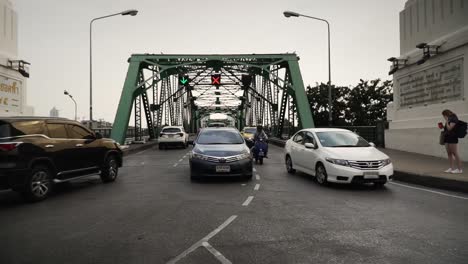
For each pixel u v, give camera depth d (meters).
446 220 6.28
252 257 4.50
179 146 30.22
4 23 16.34
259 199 8.27
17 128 8.26
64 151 9.34
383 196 8.59
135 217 6.61
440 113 15.87
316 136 11.20
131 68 29.92
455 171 10.70
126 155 22.36
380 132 20.84
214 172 10.76
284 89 32.69
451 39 15.03
